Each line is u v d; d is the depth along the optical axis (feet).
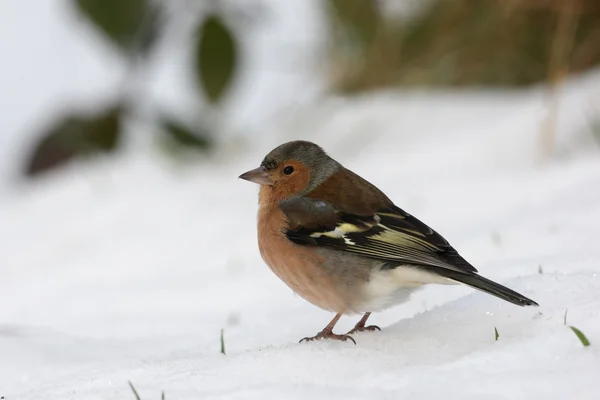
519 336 21.39
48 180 53.62
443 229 37.73
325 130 53.47
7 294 38.50
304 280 24.29
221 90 48.32
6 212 49.42
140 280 38.04
